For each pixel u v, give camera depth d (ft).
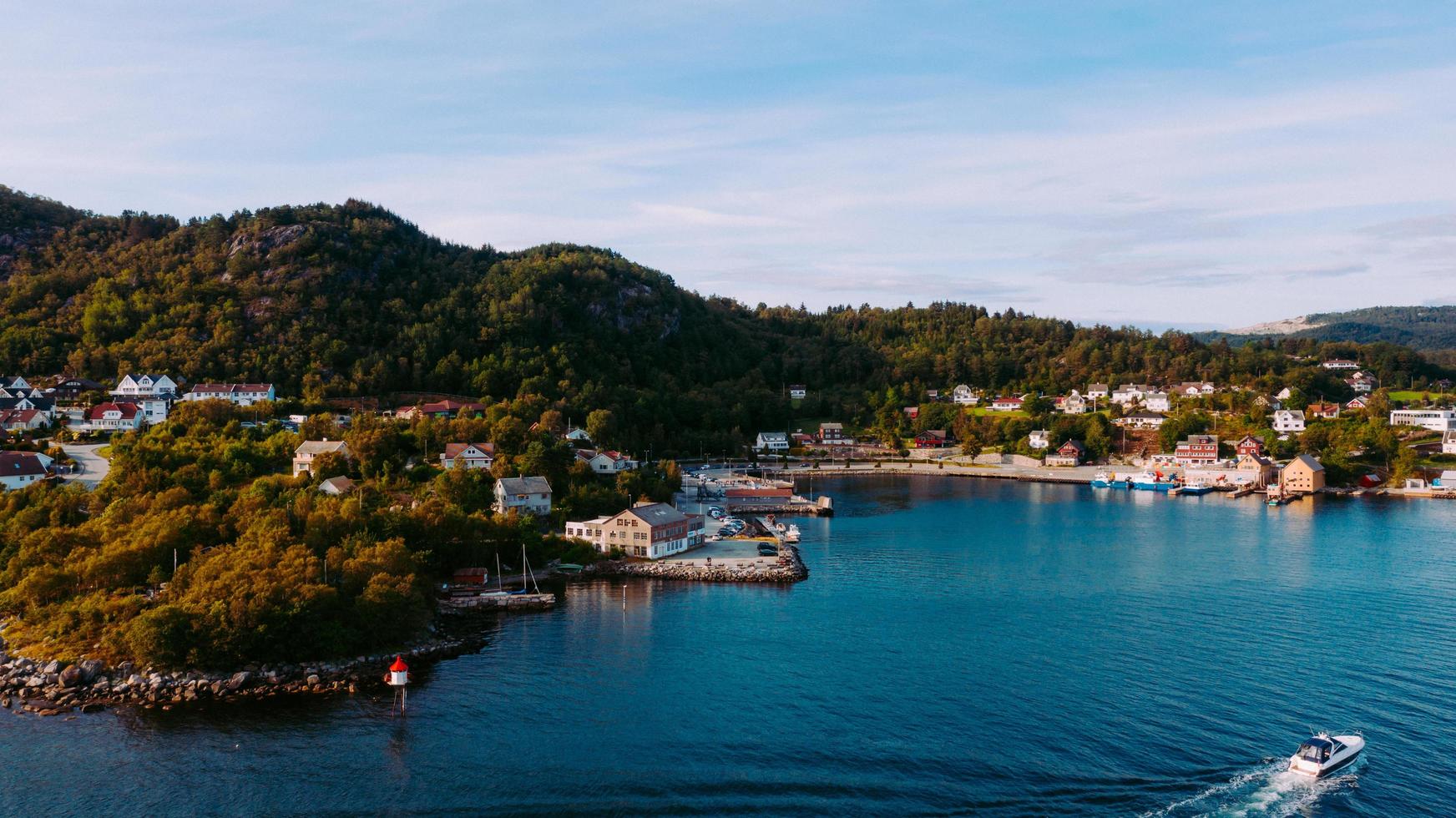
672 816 237.86
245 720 297.12
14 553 425.69
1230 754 267.59
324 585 359.25
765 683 326.85
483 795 249.34
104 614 356.38
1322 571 498.28
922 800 244.22
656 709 304.09
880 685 322.96
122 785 255.09
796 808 241.14
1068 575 495.82
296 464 617.62
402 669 308.60
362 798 248.11
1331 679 323.37
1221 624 392.68
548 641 377.91
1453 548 565.53
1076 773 257.14
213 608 334.03
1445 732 280.10
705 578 492.54
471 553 479.82
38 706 307.37
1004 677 329.72
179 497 478.18
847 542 618.03
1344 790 246.68
